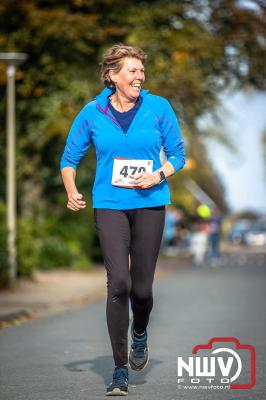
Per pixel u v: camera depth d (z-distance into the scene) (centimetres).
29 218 4112
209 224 5962
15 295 2786
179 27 4262
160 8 4266
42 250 4166
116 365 1115
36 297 2725
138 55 1099
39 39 4081
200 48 4156
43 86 4338
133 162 1112
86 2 4097
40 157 4575
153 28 4262
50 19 4019
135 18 4250
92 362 1408
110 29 4141
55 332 1858
